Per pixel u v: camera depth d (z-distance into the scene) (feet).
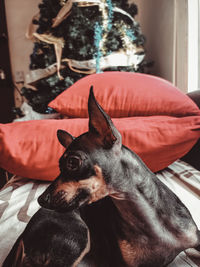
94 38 6.74
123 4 7.52
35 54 7.57
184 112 4.34
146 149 3.72
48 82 7.00
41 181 4.19
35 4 10.84
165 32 8.06
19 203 3.51
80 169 1.99
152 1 9.02
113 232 2.32
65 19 7.09
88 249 2.36
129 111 4.50
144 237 2.19
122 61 7.05
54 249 2.24
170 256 2.30
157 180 2.42
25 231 2.42
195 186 3.70
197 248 2.49
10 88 11.04
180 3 6.63
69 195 2.01
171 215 2.26
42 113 7.41
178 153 3.92
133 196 2.13
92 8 6.91
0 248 2.72
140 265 2.28
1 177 8.93
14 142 3.86
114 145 2.06
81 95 4.74
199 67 6.86
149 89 4.57
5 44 10.70
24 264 2.21
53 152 3.80
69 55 7.07
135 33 7.39
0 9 10.45
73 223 2.43
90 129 2.08
